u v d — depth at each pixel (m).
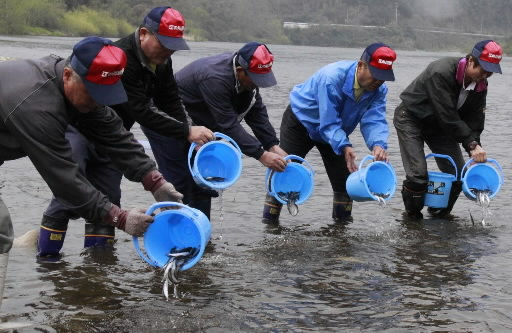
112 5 95.75
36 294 3.79
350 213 5.93
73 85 3.10
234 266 4.45
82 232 5.13
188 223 3.67
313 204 6.45
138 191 6.63
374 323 3.53
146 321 3.47
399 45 161.50
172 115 4.65
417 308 3.75
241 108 5.04
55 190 3.22
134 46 4.18
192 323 3.47
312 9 168.12
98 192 3.31
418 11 188.00
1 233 3.21
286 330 3.42
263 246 4.96
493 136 11.60
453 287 4.11
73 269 4.24
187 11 112.62
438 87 5.68
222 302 3.78
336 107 5.39
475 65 5.52
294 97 5.64
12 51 32.06
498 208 6.41
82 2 92.06
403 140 6.05
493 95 21.70
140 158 3.73
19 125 3.06
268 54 4.74
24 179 6.88
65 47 39.75
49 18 80.31
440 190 5.93
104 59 3.04
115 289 3.92
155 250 3.64
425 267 4.51
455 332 3.44
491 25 193.50
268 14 141.75
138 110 4.26
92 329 3.35
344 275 4.31
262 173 7.90
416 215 6.04
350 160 5.36
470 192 5.75
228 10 124.31
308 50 85.44
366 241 5.18
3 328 3.30
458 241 5.22
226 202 6.38
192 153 4.95
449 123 5.71
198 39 108.06
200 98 4.96
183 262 3.59
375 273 4.36
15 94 3.05
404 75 31.97
